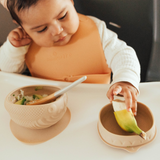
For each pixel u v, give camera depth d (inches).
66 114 23.0
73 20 27.5
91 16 33.9
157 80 36.8
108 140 17.0
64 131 20.2
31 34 28.3
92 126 20.5
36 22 24.9
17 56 35.4
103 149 17.3
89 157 16.6
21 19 25.8
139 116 19.6
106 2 34.8
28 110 18.3
